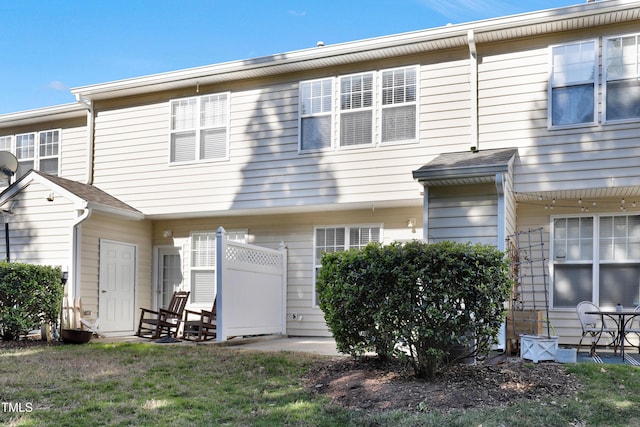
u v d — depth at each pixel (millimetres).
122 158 12523
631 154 8680
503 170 8055
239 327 10195
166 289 13078
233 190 11430
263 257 11195
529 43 9477
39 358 8023
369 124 10484
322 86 10914
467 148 9719
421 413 5211
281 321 11719
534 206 10266
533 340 7215
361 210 11445
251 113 11445
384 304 6191
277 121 11203
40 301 10125
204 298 12609
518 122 9414
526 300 10094
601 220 9906
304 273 11836
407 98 10258
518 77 9492
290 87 11172
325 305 6879
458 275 6023
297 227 12000
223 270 9805
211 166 11664
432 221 8898
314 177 10773
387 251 6332
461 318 5992
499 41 9656
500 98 9570
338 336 6762
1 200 11516
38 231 11219
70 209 10953
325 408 5555
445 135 9906
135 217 12055
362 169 10438
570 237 10055
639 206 9586
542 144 9227
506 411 5133
